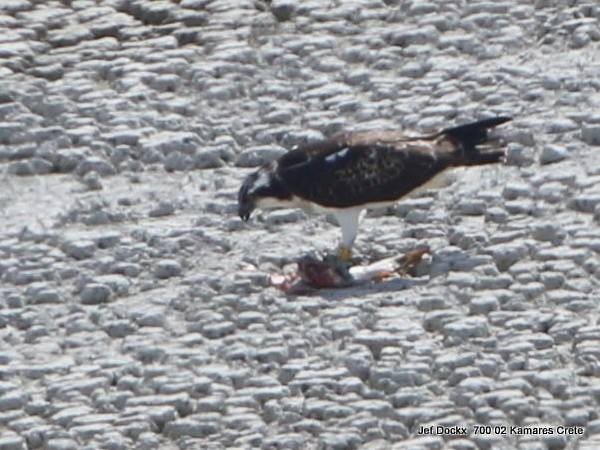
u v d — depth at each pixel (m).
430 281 18.69
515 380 17.02
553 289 18.44
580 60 22.66
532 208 19.77
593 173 20.38
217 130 21.86
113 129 22.00
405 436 16.50
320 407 16.81
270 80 22.84
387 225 19.86
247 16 24.19
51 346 18.16
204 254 19.52
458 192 20.22
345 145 18.97
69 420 16.98
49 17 24.48
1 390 17.45
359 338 17.73
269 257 19.31
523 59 22.84
